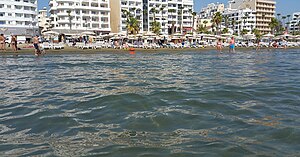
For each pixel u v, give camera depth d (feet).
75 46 154.10
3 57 94.07
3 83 35.58
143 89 29.68
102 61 77.92
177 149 13.51
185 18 388.78
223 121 17.83
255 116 18.95
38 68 56.29
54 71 50.34
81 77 41.45
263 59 86.53
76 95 26.84
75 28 288.30
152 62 73.82
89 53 129.80
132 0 336.29
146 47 167.12
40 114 20.04
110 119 18.54
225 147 13.62
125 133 15.83
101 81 36.86
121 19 330.34
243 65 62.85
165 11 367.45
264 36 258.16
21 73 47.06
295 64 65.41
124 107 21.62
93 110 20.93
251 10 449.48
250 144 13.97
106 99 24.44
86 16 299.17
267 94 26.76
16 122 18.22
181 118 18.52
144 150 13.46
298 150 13.19
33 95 27.37
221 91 28.30
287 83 33.96
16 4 275.59
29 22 287.28
